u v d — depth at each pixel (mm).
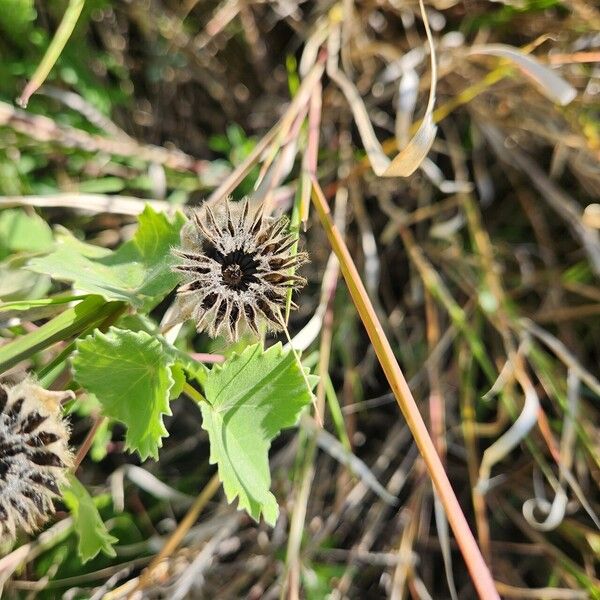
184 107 248
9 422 127
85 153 221
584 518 221
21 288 171
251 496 141
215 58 247
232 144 244
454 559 226
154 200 223
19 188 211
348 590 217
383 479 229
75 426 207
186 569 197
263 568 210
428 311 231
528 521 217
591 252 228
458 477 230
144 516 211
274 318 138
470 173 250
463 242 246
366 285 237
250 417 146
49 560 192
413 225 249
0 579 176
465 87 237
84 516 151
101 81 232
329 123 244
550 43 231
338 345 224
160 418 136
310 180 184
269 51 252
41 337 147
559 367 230
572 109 226
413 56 230
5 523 127
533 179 237
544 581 221
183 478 221
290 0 240
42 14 218
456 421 231
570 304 239
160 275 154
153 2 234
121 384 139
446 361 240
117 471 203
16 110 211
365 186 243
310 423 200
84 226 223
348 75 229
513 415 216
